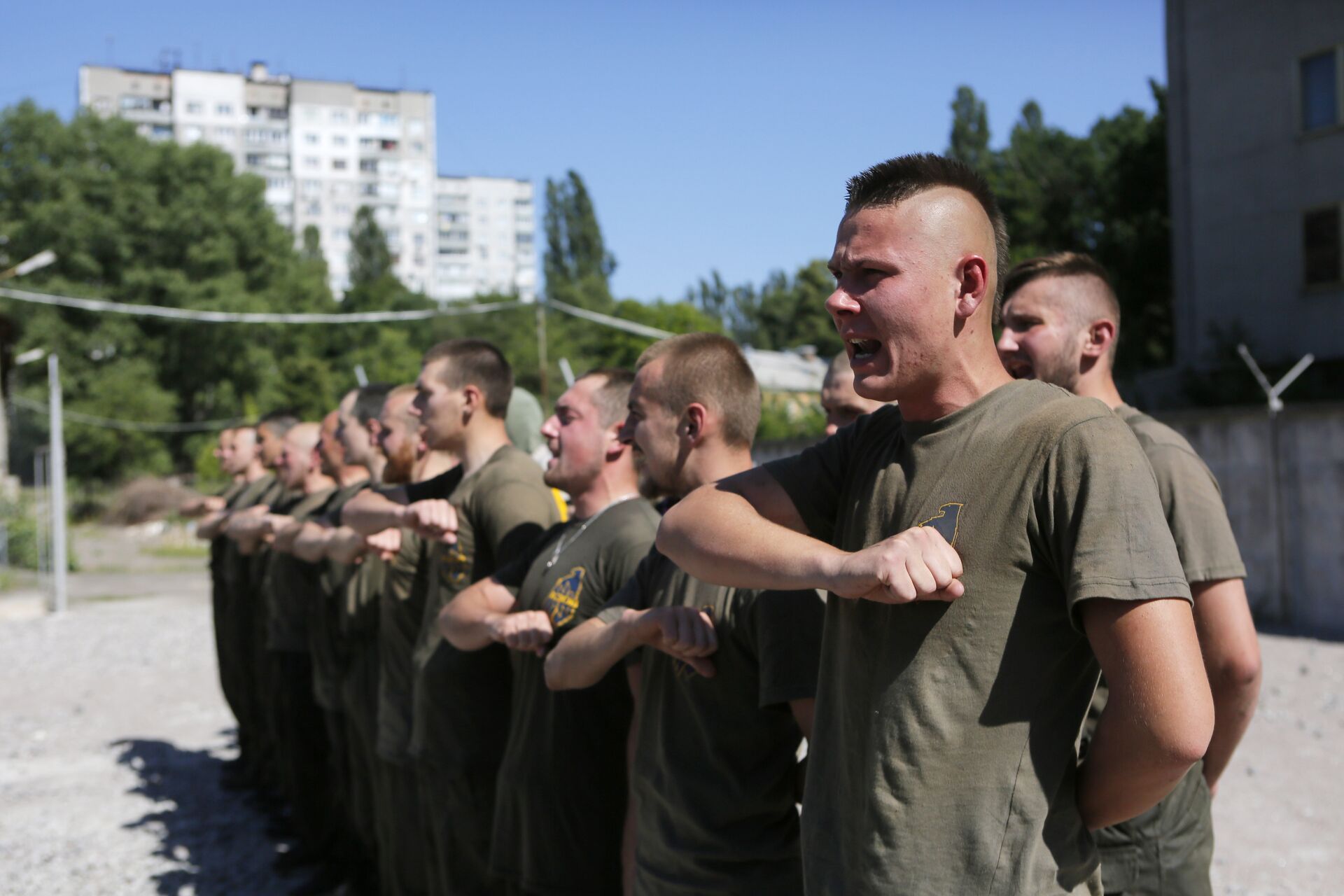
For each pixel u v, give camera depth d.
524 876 2.77
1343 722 6.69
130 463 42.38
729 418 2.42
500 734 3.32
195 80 103.12
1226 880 4.39
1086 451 1.36
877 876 1.40
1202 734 1.30
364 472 5.34
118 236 44.47
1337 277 16.97
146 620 14.23
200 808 6.16
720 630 2.16
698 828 2.17
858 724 1.49
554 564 2.84
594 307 55.31
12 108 45.66
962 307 1.47
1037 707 1.38
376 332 53.81
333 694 4.88
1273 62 17.62
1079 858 1.42
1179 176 19.06
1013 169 28.34
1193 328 18.95
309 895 4.76
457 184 117.25
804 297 61.00
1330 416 9.94
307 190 107.25
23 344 42.69
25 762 7.17
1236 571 2.15
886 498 1.52
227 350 46.06
